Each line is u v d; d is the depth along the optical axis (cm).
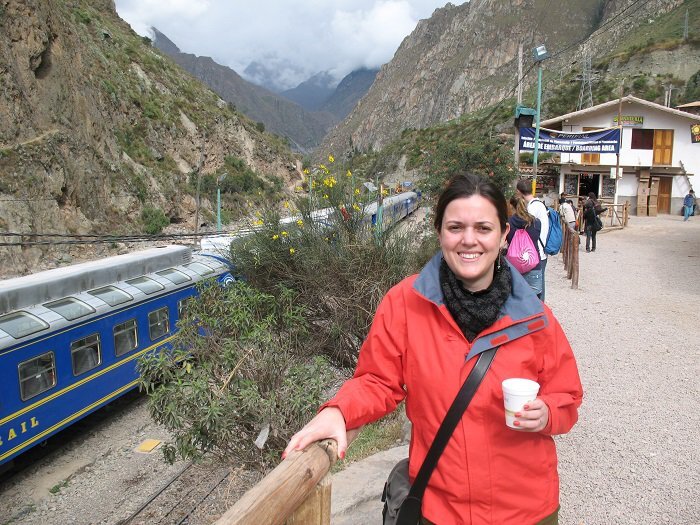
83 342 1202
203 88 9325
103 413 1389
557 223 770
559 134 2322
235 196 6950
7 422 1011
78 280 1267
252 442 691
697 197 3284
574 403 203
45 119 4284
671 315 1038
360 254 1020
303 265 1054
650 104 3153
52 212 3934
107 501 980
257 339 743
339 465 629
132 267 1441
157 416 675
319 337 1047
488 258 200
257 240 1143
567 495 488
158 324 1445
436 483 198
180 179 6456
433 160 1980
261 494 153
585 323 1010
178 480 991
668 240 2148
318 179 1119
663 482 498
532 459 200
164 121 6938
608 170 3272
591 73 7431
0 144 3791
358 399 199
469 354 194
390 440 684
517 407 183
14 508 991
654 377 744
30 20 4309
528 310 197
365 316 1025
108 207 4738
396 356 206
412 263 1087
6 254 3397
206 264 1683
